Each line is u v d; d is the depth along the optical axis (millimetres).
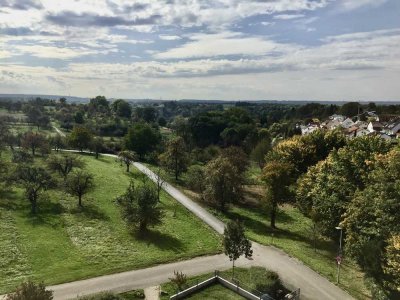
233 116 149750
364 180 44188
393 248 30641
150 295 33594
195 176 75438
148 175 88312
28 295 22656
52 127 155125
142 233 50531
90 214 57000
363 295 34906
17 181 62406
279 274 38812
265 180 57500
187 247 46500
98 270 38406
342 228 40219
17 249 42562
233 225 36688
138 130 114562
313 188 52344
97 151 110062
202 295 33562
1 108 192500
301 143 71375
